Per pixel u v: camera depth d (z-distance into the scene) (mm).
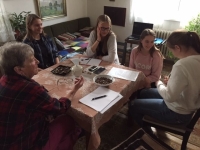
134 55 1900
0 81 970
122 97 1252
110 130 1776
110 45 1926
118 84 1385
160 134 1750
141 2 3357
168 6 3182
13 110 908
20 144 990
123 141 1566
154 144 1526
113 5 3781
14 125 933
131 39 3189
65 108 1074
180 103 1237
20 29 2686
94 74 1533
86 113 1077
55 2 3381
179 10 3121
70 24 3725
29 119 971
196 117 1195
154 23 3414
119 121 1898
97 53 2055
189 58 1122
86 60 1840
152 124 1441
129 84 1398
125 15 3709
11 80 927
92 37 2061
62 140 1269
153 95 1686
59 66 1668
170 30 3344
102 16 1871
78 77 1479
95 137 1119
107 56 1867
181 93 1204
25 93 910
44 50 2088
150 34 1696
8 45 936
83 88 1330
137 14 3510
